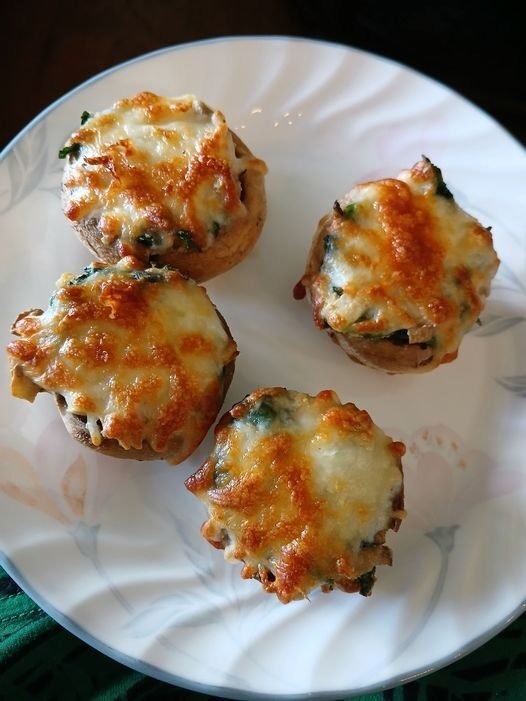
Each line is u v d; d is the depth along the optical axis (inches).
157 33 10.1
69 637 6.2
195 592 6.2
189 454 6.4
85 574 6.1
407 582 6.3
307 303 7.4
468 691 6.2
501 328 7.3
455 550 6.5
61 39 9.9
